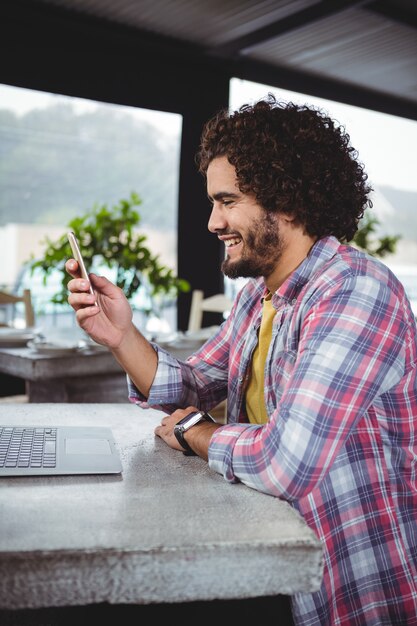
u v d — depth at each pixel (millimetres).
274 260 1182
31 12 4121
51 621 1078
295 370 1031
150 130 8031
